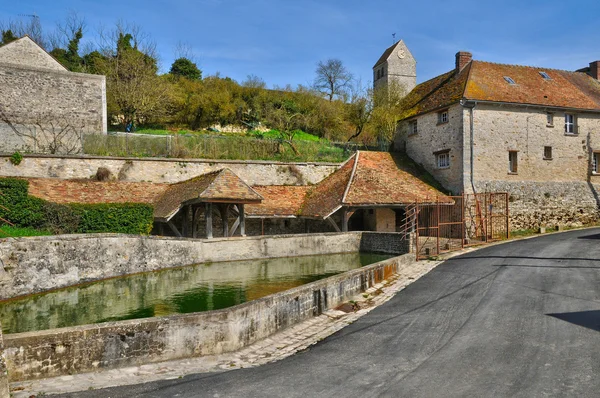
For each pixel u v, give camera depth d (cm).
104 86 2714
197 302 1199
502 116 2470
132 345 664
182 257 1703
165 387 585
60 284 1319
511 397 520
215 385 590
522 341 707
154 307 1150
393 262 1390
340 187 2339
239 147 2748
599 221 2677
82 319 1045
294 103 4084
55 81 2573
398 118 2988
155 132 3397
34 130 2420
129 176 2338
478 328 788
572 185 2623
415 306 977
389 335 785
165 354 684
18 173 2092
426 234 2488
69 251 1353
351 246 2117
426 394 538
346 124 3972
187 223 2075
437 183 2584
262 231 2331
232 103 3894
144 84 3353
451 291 1090
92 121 2666
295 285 1412
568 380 559
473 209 2344
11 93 2452
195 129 3725
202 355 708
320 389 567
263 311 800
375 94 3466
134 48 3703
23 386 583
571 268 1275
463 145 2380
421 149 2759
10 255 1202
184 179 2462
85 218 1645
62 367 621
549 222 2536
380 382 581
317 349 733
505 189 2445
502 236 2280
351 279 1102
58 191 1911
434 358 659
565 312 854
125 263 1514
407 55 5178
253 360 691
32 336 604
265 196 2383
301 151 2938
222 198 1778
